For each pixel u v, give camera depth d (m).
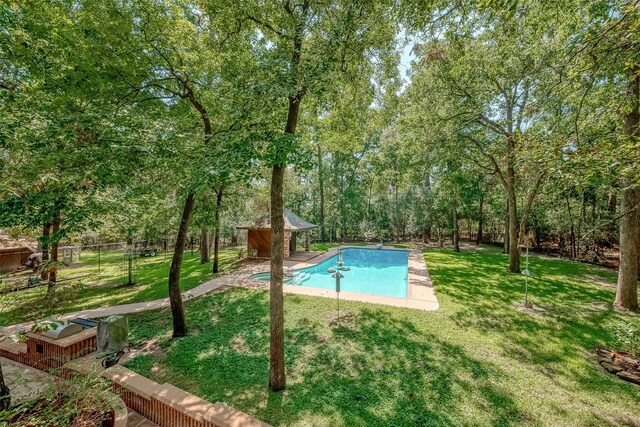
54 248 9.91
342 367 5.04
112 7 5.35
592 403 4.11
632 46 3.35
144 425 3.77
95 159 4.32
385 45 5.47
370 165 29.09
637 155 3.20
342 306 8.09
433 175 17.55
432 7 4.73
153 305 8.61
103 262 19.69
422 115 12.47
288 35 5.04
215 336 6.36
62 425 2.66
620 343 5.79
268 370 4.98
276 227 4.43
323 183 28.44
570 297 8.74
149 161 4.94
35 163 3.55
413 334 6.30
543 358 5.32
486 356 5.38
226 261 16.66
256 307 8.13
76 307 8.48
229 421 3.28
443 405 4.07
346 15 4.45
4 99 4.54
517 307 7.95
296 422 3.73
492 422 3.76
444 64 9.63
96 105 5.54
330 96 5.89
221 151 4.19
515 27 5.63
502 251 19.75
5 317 6.58
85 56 5.27
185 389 4.47
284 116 5.78
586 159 3.55
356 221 28.00
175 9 5.94
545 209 16.84
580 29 5.13
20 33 4.60
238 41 6.17
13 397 3.93
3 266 14.61
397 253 20.02
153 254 21.86
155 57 6.15
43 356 5.30
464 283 10.54
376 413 3.90
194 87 6.86
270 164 3.84
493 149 11.60
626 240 7.68
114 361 4.80
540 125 7.25
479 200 22.48
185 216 6.56
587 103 5.88
